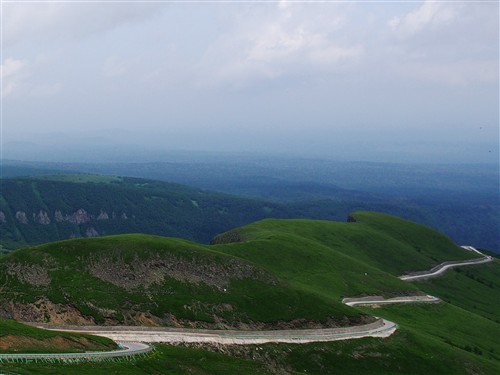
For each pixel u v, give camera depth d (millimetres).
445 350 118875
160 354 82125
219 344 93688
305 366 97438
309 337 106688
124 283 102625
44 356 66125
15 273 98750
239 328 102188
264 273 120625
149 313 97000
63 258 104250
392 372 104250
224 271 115438
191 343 91375
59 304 92812
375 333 116812
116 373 68750
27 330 73875
